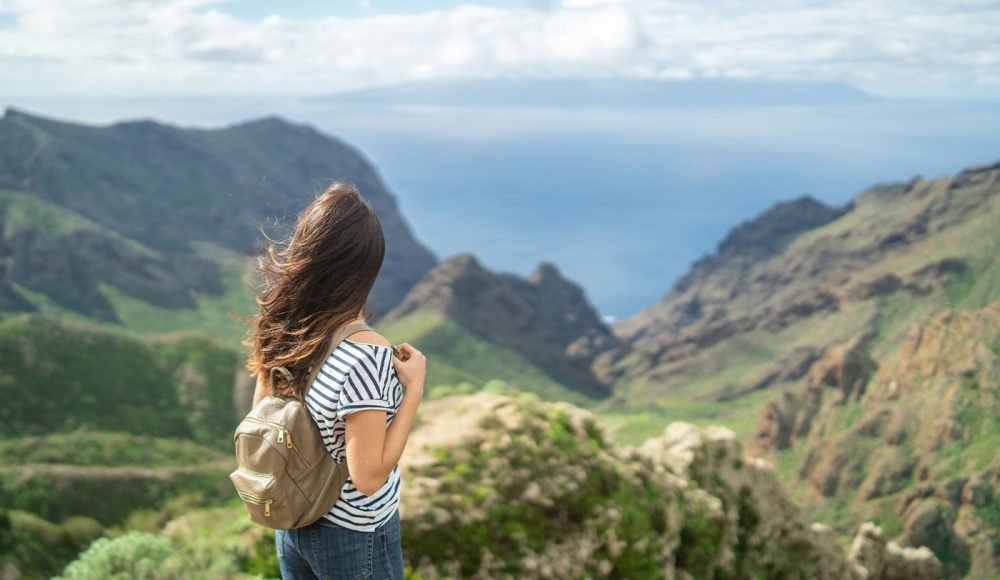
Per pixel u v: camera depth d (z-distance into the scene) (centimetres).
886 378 16625
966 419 14538
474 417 1209
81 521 9406
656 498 1236
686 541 1307
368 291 361
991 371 15012
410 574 945
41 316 16988
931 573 2170
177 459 14375
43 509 9694
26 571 5650
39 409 14650
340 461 349
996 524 11675
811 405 17375
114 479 10562
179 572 777
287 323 351
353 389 337
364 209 361
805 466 15875
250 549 948
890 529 12494
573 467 1155
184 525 1067
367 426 337
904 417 15262
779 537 1627
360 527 357
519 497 1084
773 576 1552
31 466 10438
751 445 17525
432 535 1012
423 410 1279
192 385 16850
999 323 16088
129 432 15062
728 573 1344
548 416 1273
